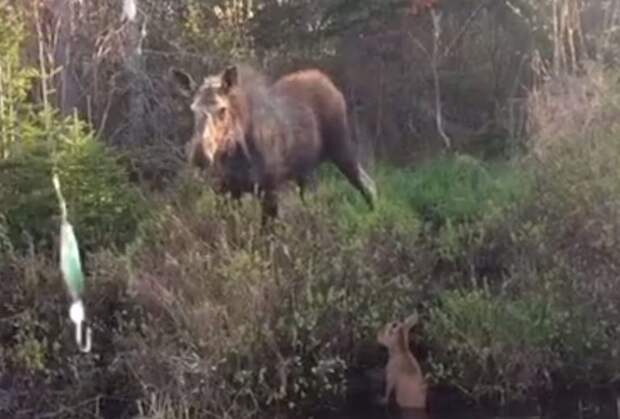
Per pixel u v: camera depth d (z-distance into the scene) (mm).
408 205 14711
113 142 15727
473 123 17672
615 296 12703
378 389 12547
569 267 12820
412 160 17141
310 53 17609
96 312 12672
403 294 12844
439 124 17172
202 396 12102
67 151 13836
